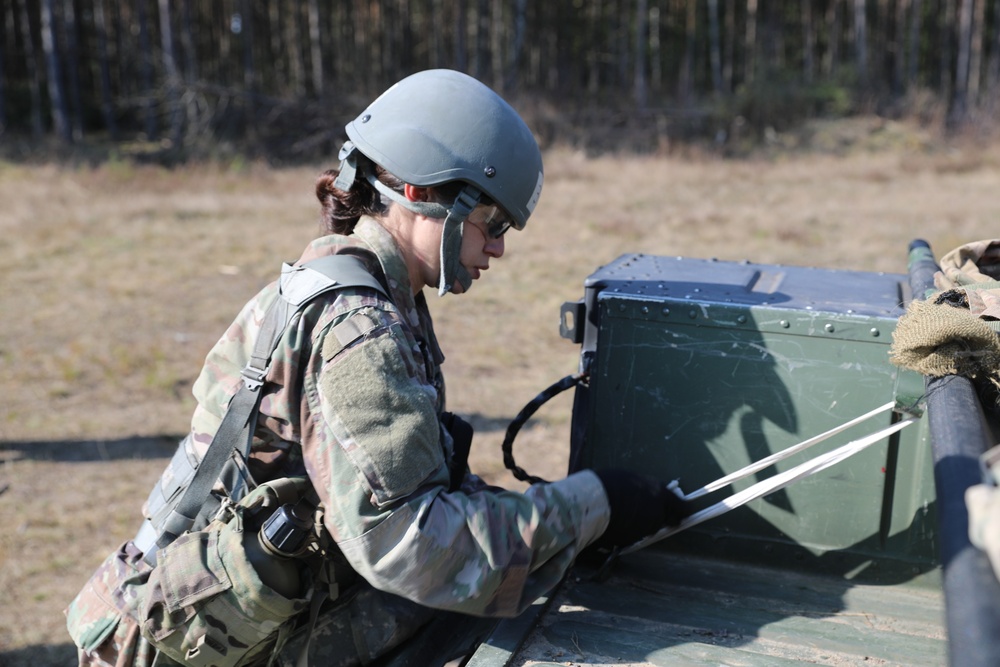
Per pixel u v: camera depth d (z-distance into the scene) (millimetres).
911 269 1838
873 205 11406
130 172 15039
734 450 1595
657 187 13438
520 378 5715
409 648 1419
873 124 19250
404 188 1321
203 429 1342
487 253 1396
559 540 1211
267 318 1265
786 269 1953
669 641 1367
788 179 14422
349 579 1370
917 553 1540
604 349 1638
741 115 19922
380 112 1340
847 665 1298
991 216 10352
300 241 9648
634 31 27328
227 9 25219
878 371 1496
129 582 1353
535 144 1381
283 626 1322
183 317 7055
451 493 1214
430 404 1201
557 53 25656
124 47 23734
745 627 1416
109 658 1370
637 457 1643
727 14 27984
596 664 1308
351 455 1147
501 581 1171
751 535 1619
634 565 1629
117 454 4750
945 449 993
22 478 4453
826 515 1573
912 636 1386
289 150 18906
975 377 1293
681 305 1580
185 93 19688
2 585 3535
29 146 18594
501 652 1316
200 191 13555
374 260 1323
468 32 25625
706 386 1592
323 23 25297
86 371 5895
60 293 7672
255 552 1266
